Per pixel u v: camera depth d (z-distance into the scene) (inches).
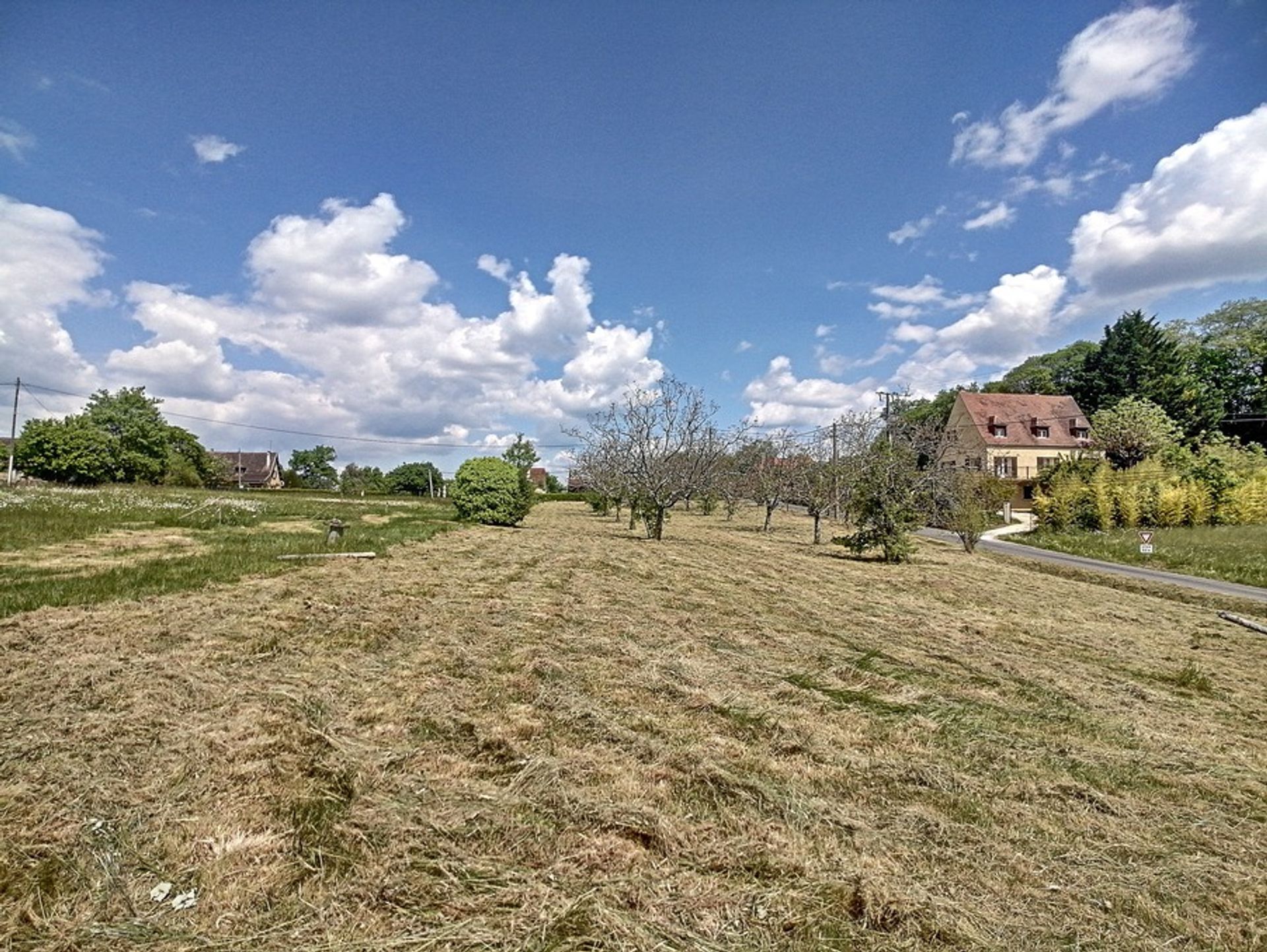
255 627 227.6
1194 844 109.3
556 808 109.1
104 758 120.6
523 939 76.4
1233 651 291.7
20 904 79.4
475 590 322.7
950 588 449.7
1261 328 1606.8
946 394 2288.4
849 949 77.5
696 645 234.4
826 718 164.9
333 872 88.6
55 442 1280.8
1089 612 381.1
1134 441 1320.1
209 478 1979.6
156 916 78.7
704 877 91.1
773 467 1151.6
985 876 94.9
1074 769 139.9
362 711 153.8
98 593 262.2
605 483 908.6
